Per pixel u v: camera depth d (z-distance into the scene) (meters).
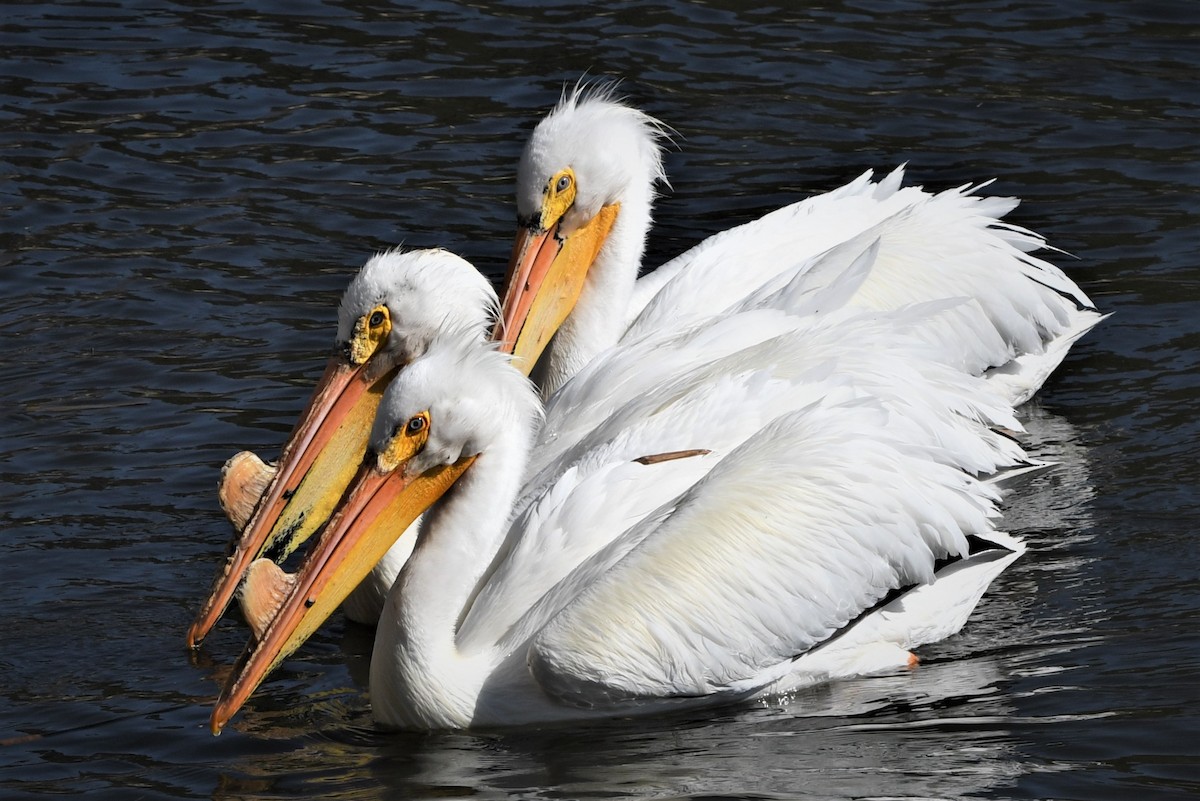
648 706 11.12
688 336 14.07
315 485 12.68
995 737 10.40
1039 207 18.64
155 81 22.53
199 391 15.74
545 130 15.01
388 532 11.32
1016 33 23.48
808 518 11.34
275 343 16.67
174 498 13.95
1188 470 13.62
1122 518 12.97
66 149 20.73
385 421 11.20
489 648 11.31
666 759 10.41
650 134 15.69
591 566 11.40
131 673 11.70
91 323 17.00
